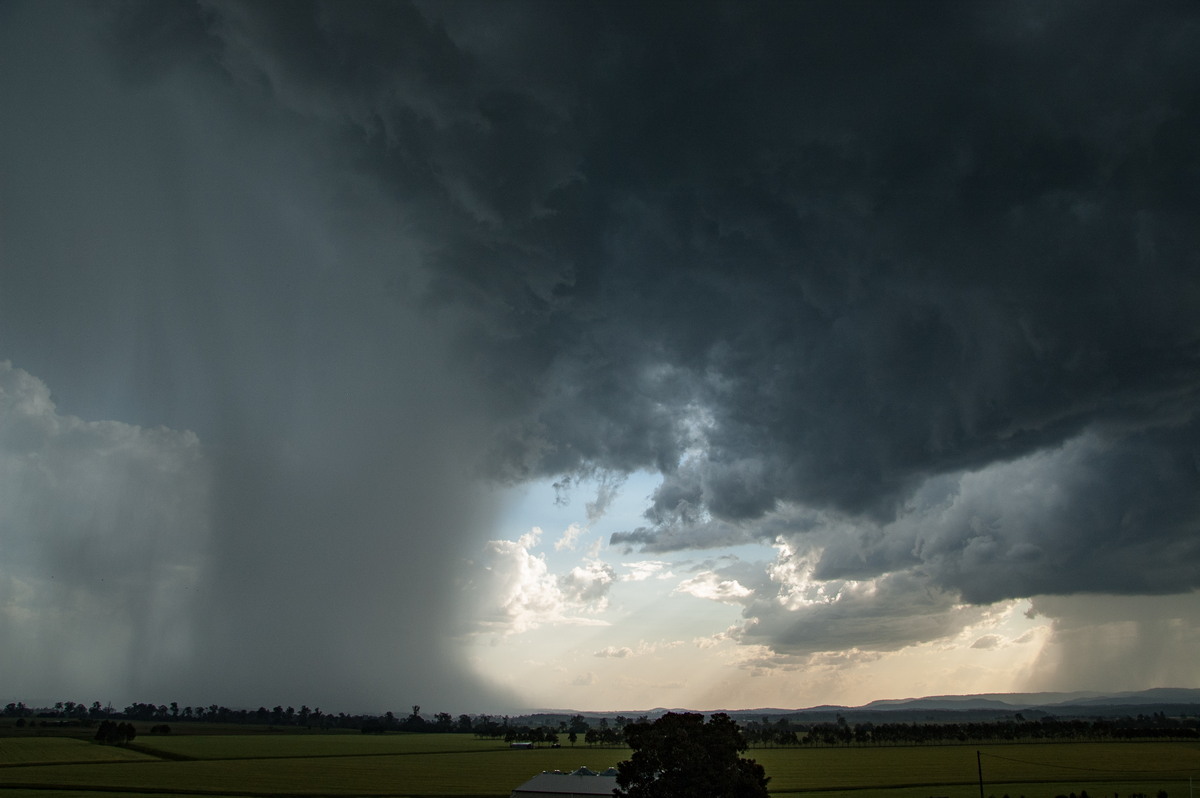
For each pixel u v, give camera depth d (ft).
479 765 477.77
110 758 492.54
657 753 204.95
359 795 313.73
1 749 541.75
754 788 206.08
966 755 577.43
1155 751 585.22
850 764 512.22
